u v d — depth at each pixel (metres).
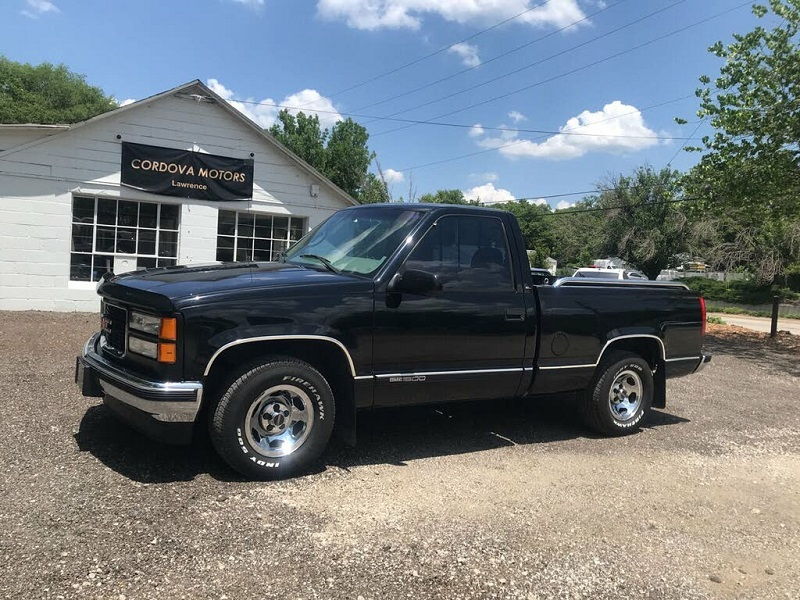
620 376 5.98
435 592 3.04
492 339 5.02
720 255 34.22
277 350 4.29
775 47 13.73
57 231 12.96
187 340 3.88
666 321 6.16
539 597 3.08
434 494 4.22
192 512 3.64
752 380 9.88
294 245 5.81
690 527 4.04
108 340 4.67
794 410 7.75
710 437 6.22
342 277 4.52
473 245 5.06
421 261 4.75
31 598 2.71
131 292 4.18
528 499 4.27
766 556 3.71
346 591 2.98
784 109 13.72
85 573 2.93
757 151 14.24
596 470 4.96
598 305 5.67
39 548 3.12
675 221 37.75
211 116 14.42
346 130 39.94
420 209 5.00
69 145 12.92
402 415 6.21
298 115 39.06
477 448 5.30
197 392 3.87
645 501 4.41
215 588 2.91
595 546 3.65
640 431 6.26
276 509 3.78
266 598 2.87
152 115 13.73
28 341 8.79
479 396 5.14
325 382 4.36
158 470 4.23
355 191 40.00
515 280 5.21
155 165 13.80
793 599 3.25
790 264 32.88
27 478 3.93
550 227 72.56
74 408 5.46
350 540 3.48
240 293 4.07
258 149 15.08
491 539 3.62
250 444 4.12
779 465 5.47
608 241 41.28
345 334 4.36
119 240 13.80
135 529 3.39
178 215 14.35
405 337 4.60
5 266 12.56
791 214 15.87
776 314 16.58
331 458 4.79
